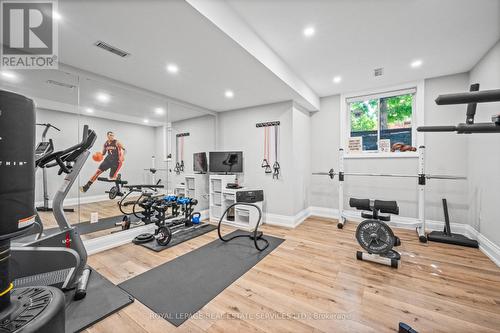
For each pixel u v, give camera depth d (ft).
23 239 7.25
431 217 11.27
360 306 5.42
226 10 6.05
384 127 12.84
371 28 7.11
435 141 11.17
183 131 13.87
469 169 10.25
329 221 13.39
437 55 8.89
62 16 5.38
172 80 9.50
